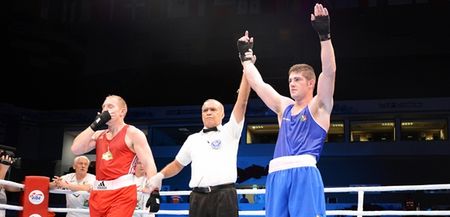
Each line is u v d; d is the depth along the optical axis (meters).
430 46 15.30
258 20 16.53
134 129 3.80
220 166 3.56
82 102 16.88
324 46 2.61
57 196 14.45
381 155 14.27
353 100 14.90
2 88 16.08
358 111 14.72
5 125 15.69
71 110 16.47
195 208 3.54
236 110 3.66
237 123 3.66
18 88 16.36
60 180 4.91
